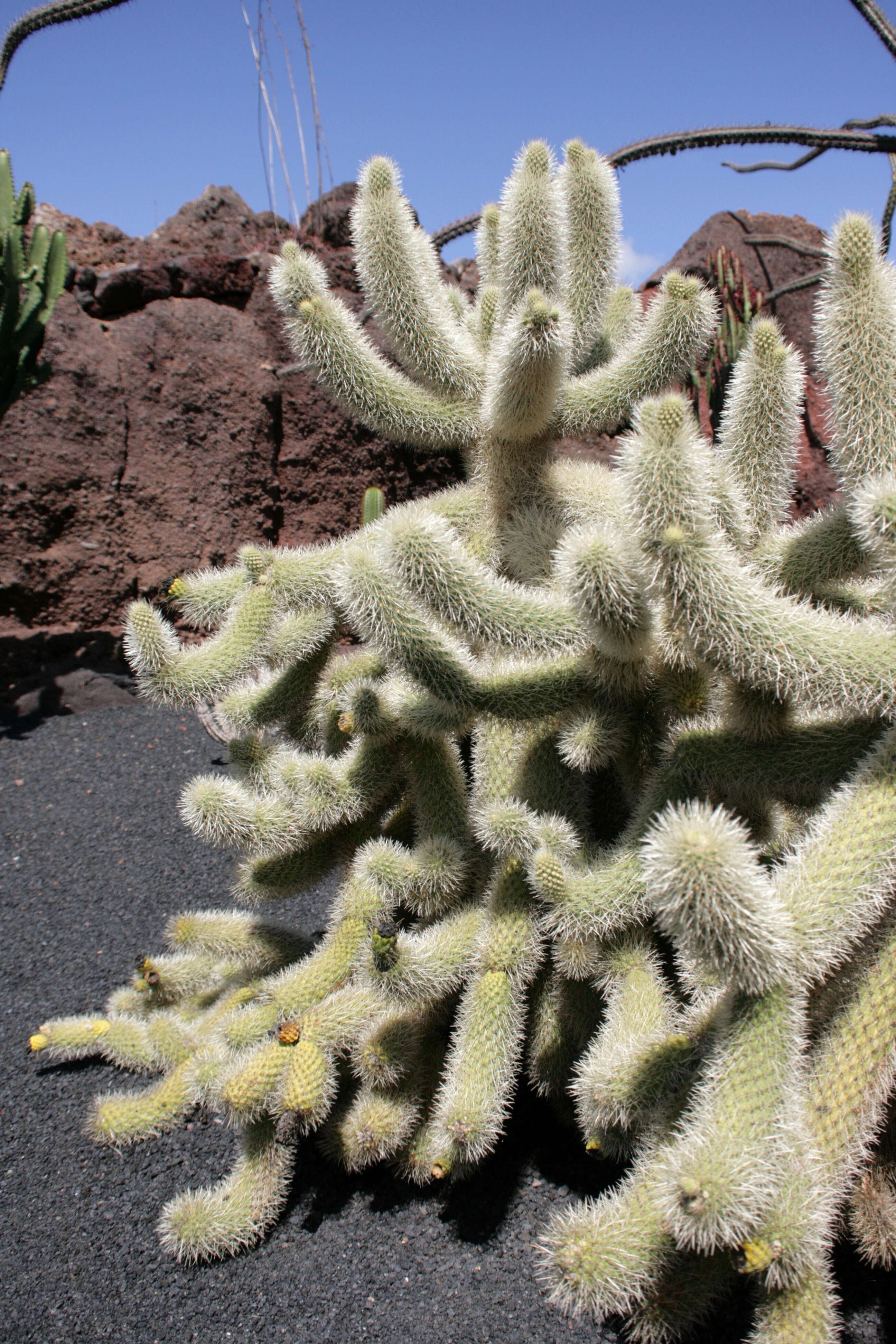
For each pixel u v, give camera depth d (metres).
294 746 1.34
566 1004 1.13
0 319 2.21
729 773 1.02
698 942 0.87
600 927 1.02
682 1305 0.95
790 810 1.14
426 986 1.07
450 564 1.02
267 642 1.16
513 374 1.13
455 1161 1.08
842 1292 1.03
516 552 1.24
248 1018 1.12
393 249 1.20
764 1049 0.88
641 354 1.23
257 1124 1.10
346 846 1.24
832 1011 0.96
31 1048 1.33
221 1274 1.09
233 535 2.84
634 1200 0.91
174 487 2.76
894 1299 1.02
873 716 0.96
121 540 2.71
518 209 1.21
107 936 1.56
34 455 2.56
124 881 1.70
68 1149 1.22
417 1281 1.07
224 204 3.02
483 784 1.18
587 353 1.38
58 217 2.86
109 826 1.89
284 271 1.22
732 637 0.94
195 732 2.43
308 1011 1.11
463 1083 1.03
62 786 2.10
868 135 2.75
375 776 1.17
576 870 1.05
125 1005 1.36
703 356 1.26
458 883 1.13
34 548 2.60
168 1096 1.21
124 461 2.70
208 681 1.12
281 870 1.23
